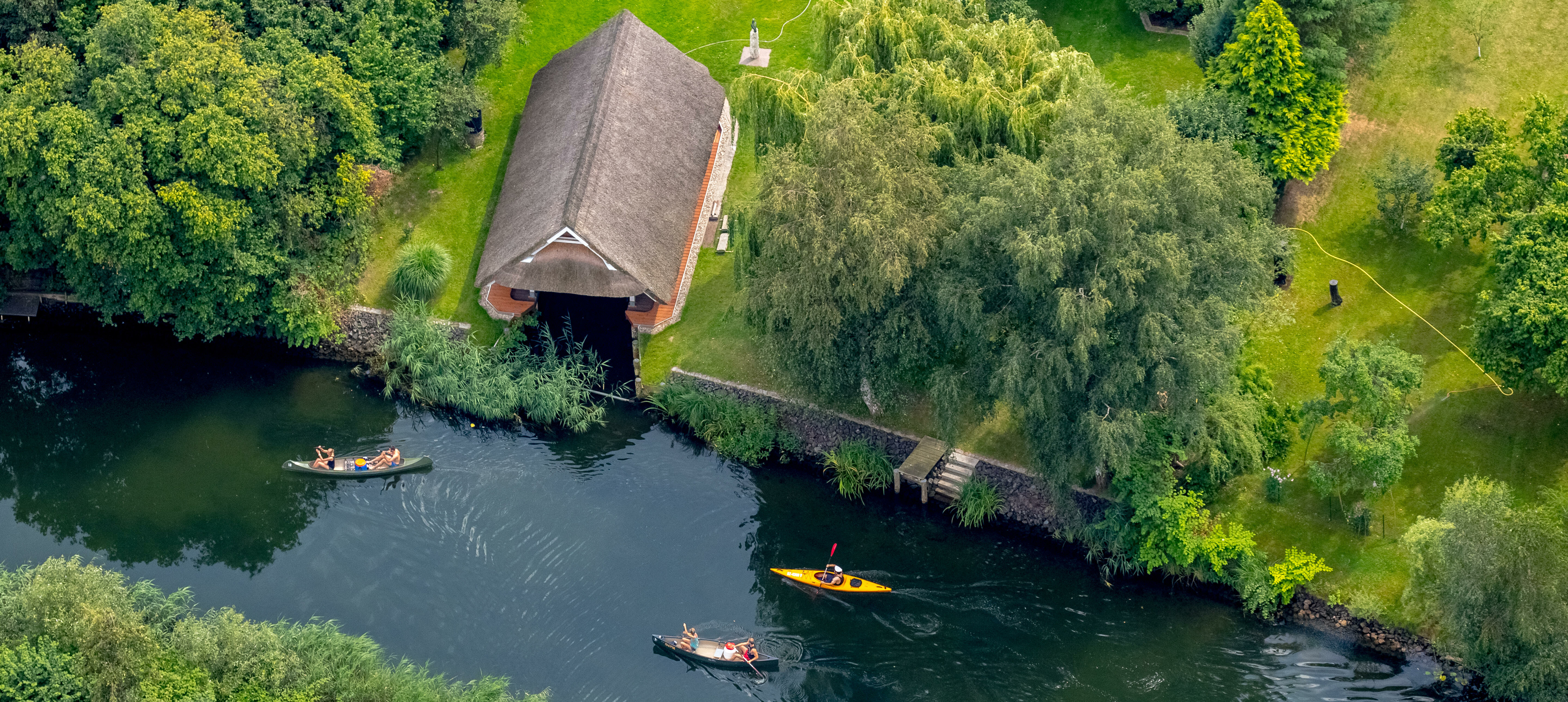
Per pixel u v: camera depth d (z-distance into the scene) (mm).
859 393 70938
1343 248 76188
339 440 74375
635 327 77500
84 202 70188
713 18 91938
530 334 77750
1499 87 81125
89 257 73812
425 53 81188
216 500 71688
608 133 76688
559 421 75188
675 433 74500
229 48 75188
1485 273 73500
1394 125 80688
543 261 74438
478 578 67625
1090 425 60344
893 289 63156
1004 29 71062
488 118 87188
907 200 62656
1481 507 58531
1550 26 82625
